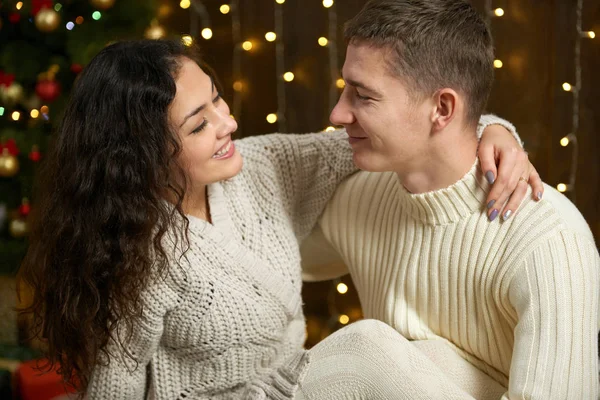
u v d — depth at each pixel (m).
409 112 1.15
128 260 1.19
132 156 1.18
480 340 1.28
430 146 1.18
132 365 1.27
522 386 1.11
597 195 2.39
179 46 1.25
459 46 1.13
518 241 1.17
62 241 1.23
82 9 2.22
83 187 1.20
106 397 1.27
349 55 1.17
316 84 2.49
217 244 1.29
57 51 2.28
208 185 1.34
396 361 1.17
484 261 1.21
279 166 1.46
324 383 1.19
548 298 1.12
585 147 2.37
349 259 1.47
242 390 1.36
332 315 2.63
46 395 2.02
